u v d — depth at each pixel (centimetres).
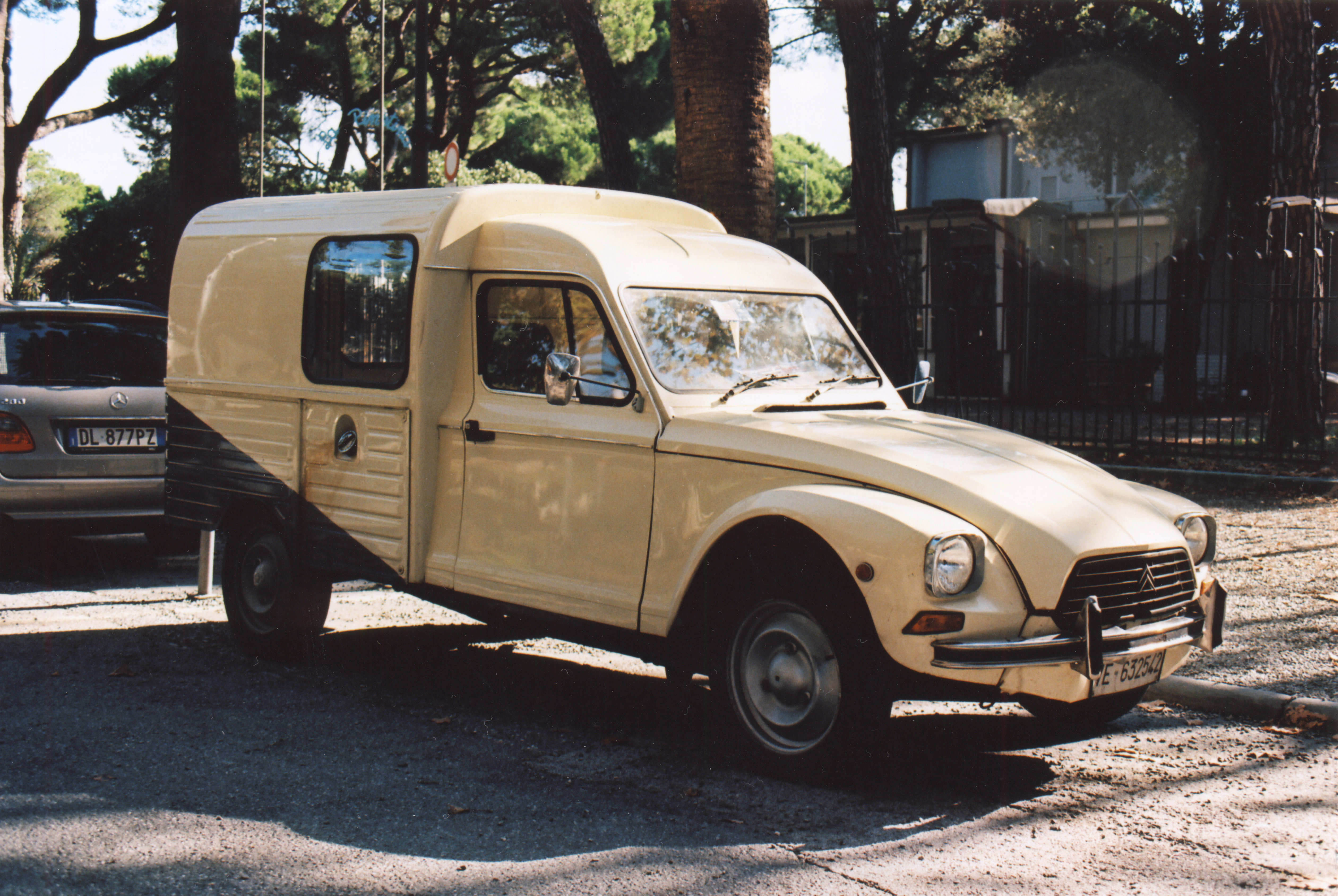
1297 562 895
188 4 1745
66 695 590
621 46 3406
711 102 1056
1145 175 2542
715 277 577
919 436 504
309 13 3553
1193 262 1566
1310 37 1520
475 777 478
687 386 526
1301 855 409
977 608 429
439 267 575
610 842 411
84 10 2619
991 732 549
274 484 652
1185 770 498
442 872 384
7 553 911
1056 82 2512
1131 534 457
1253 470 1328
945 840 417
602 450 522
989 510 443
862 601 444
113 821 427
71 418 880
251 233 680
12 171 2664
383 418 594
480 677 642
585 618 524
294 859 394
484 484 567
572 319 547
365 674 643
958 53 2983
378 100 3772
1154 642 460
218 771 482
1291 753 521
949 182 3319
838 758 454
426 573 586
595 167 4219
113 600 830
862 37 1467
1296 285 1448
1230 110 2342
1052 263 2336
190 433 708
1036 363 1975
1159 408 2089
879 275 1472
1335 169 2238
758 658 482
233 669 649
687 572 484
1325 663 631
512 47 3638
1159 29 2491
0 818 428
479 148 4159
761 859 397
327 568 629
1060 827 431
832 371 587
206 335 699
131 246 3750
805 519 446
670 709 584
